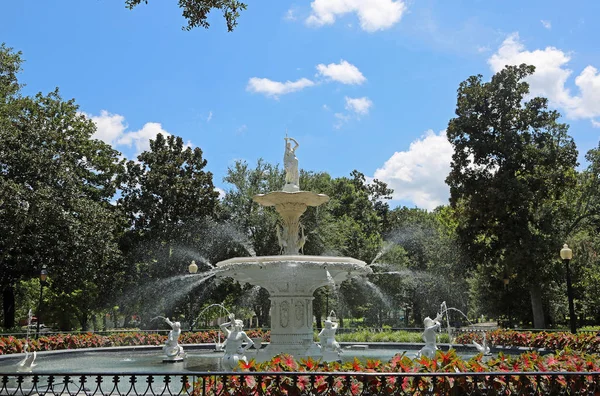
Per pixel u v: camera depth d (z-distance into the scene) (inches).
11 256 925.8
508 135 1142.3
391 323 1643.7
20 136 969.5
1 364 527.2
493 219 1149.1
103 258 1028.5
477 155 1180.5
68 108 1238.3
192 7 320.2
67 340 647.1
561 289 1316.4
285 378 238.2
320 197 507.8
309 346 451.8
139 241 1234.6
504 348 629.0
